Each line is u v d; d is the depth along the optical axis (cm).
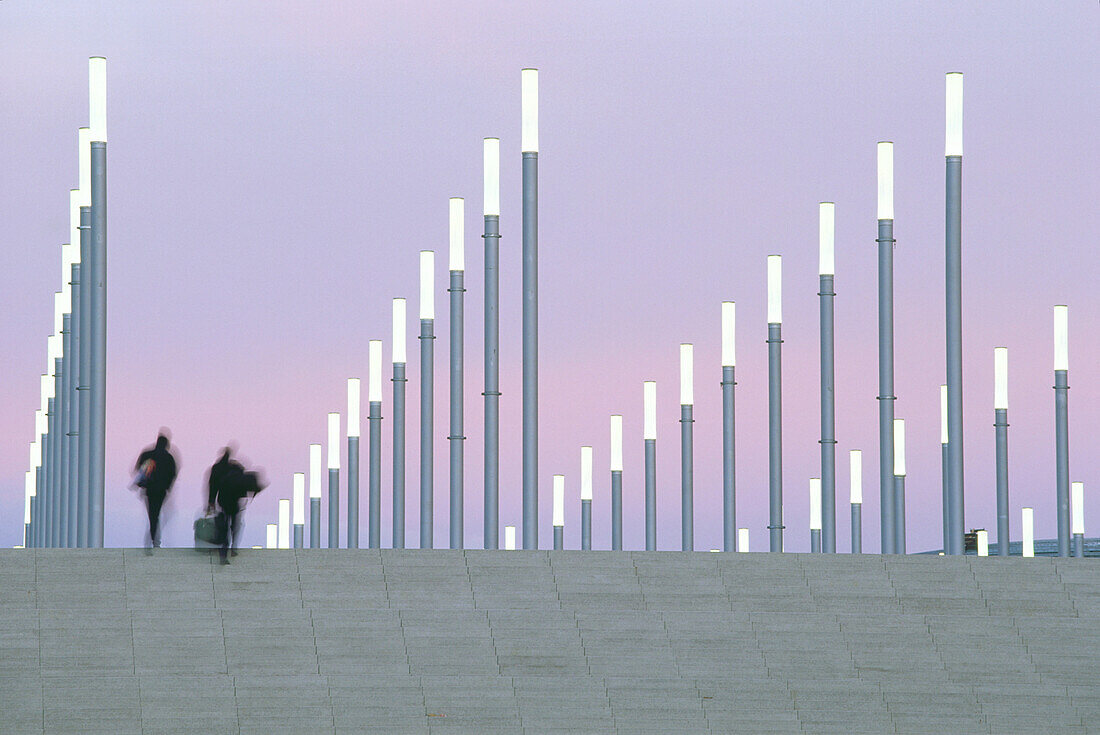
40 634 3022
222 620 3091
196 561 3269
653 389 6412
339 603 3173
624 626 3155
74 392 6062
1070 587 3350
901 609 3266
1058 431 6091
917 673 3064
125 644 3009
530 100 4606
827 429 5238
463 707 2895
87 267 4609
